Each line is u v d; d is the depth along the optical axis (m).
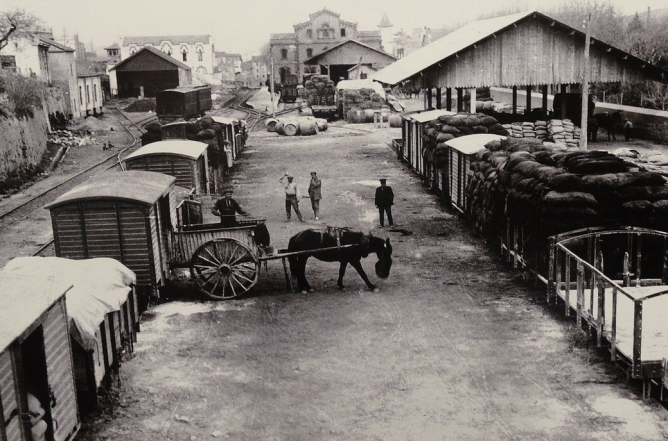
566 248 12.98
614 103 50.50
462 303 14.60
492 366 11.36
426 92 49.34
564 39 37.66
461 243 19.80
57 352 8.61
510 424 9.45
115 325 11.21
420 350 12.13
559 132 36.59
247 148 45.12
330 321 13.73
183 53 140.75
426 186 29.52
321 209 25.22
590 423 9.41
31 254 19.75
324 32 115.44
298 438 9.24
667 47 50.16
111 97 91.00
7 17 50.72
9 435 7.28
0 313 7.62
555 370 11.14
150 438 9.31
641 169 14.47
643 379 10.02
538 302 14.52
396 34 183.38
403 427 9.46
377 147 44.00
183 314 14.29
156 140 30.98
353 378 11.07
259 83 151.25
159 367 11.65
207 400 10.41
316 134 52.81
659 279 13.83
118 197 13.87
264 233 16.69
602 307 11.13
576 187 14.05
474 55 37.66
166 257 15.24
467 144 22.50
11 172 31.80
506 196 17.19
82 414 9.99
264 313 14.29
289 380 11.05
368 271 17.36
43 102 45.84
